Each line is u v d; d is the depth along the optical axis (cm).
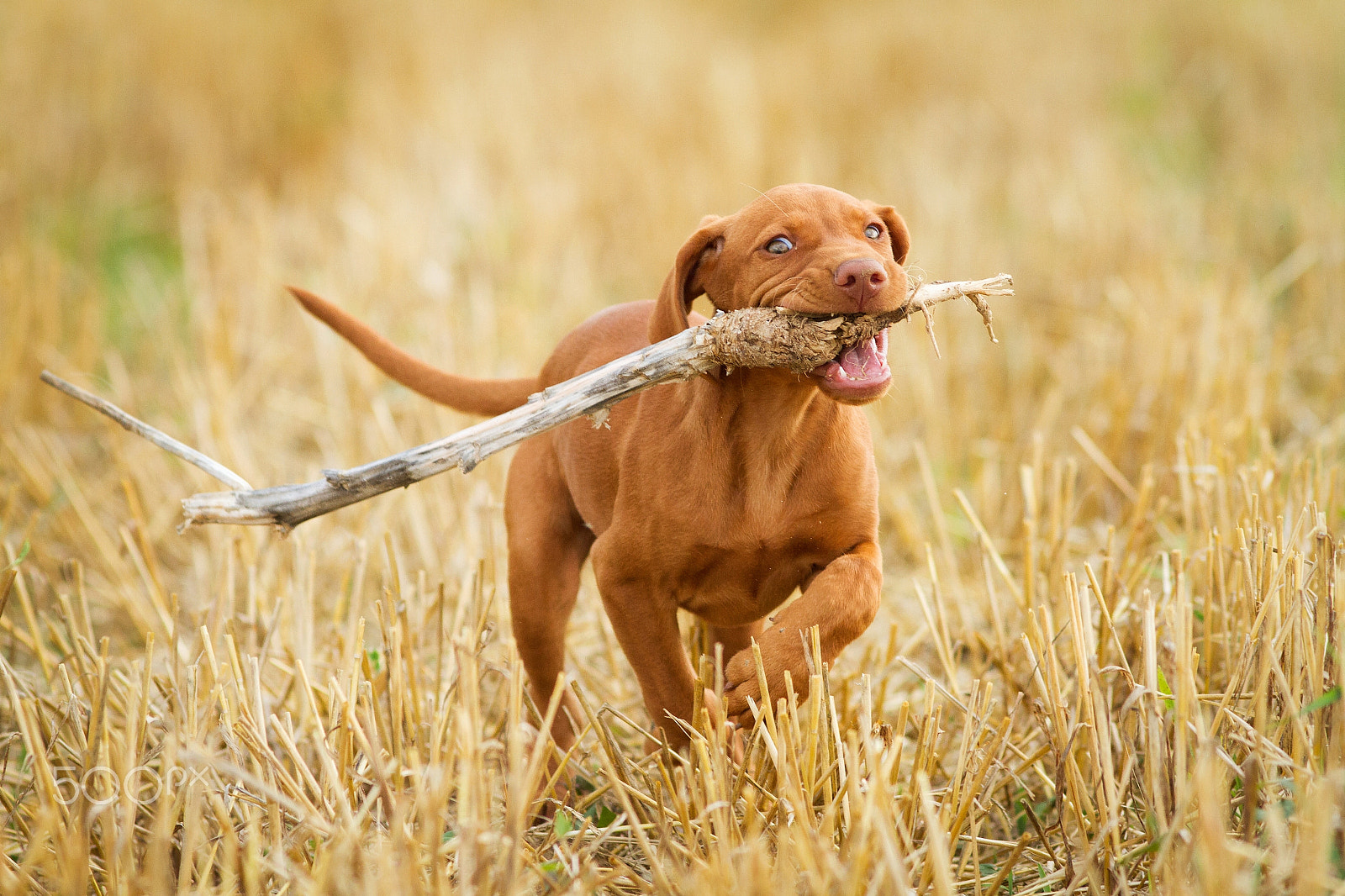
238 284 1334
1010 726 556
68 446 1112
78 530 915
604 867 554
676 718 568
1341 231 1398
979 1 2852
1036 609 648
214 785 553
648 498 578
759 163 1753
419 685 678
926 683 569
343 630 777
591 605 841
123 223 1697
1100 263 1326
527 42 2391
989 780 550
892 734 651
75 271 1506
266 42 2283
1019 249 1396
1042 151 1797
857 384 528
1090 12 2636
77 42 2114
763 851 465
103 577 891
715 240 595
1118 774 571
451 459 532
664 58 2280
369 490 540
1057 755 544
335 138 1914
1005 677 675
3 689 710
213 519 554
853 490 580
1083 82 2198
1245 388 1025
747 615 620
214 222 1508
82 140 1870
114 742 559
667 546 577
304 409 1152
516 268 1393
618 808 620
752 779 538
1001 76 2238
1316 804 416
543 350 1195
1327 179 1628
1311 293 1259
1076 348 1181
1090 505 966
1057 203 1482
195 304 1288
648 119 1928
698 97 2002
